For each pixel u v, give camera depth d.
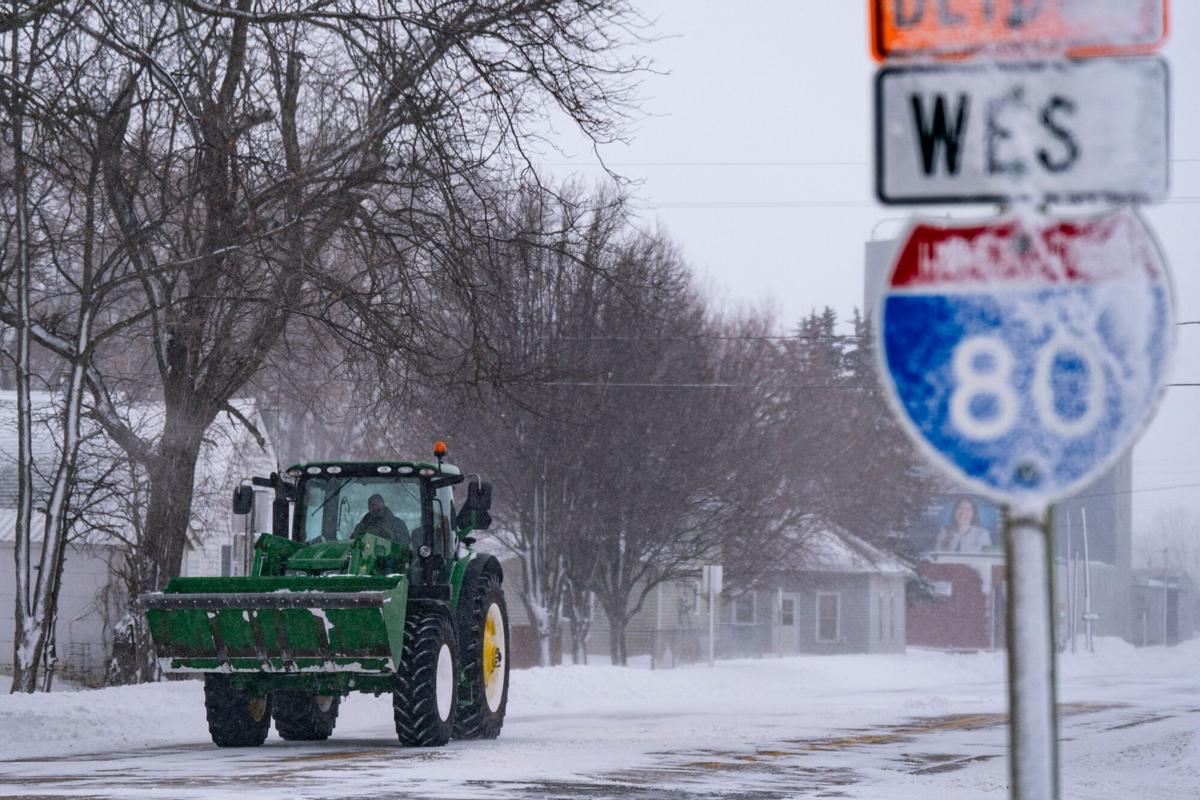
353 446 146.50
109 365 121.56
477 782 39.44
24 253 81.94
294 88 77.12
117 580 113.94
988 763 49.94
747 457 137.38
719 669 137.75
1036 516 10.79
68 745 56.16
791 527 158.00
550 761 47.00
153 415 115.81
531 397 102.31
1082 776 47.25
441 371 80.81
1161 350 10.67
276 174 76.75
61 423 94.00
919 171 10.92
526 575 133.75
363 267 83.00
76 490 94.31
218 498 125.88
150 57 65.50
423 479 56.56
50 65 67.31
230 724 52.88
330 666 49.47
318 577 49.81
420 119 70.44
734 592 171.50
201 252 76.62
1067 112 10.80
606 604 137.50
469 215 75.75
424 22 70.50
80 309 80.31
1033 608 10.73
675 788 39.81
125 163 76.31
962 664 179.25
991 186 10.84
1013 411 10.83
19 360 84.31
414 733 51.50
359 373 81.56
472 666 56.47
